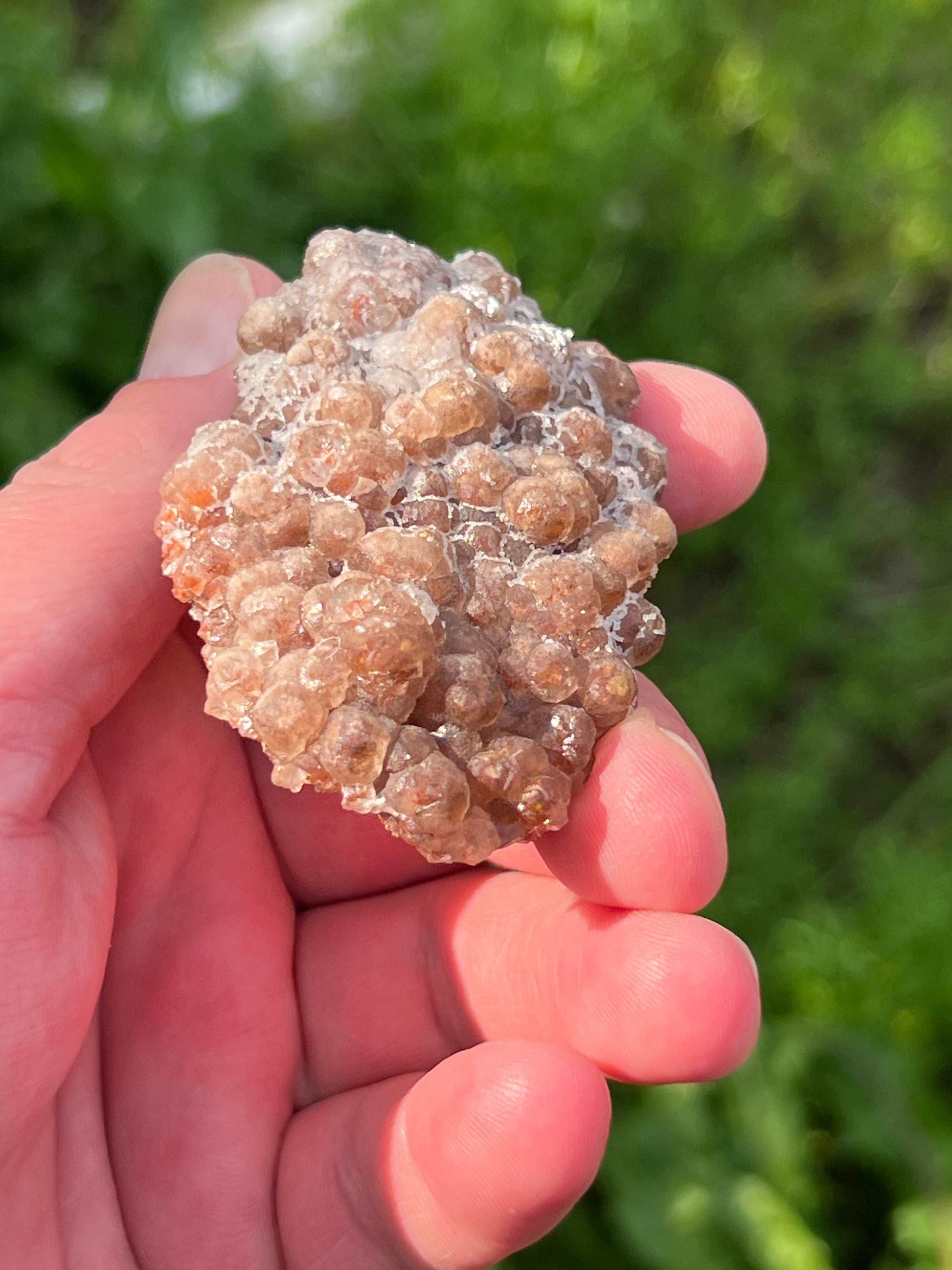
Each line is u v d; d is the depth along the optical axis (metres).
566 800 0.08
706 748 0.19
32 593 0.08
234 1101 0.10
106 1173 0.10
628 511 0.09
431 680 0.08
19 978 0.08
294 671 0.08
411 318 0.10
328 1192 0.10
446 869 0.11
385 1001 0.11
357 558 0.08
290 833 0.11
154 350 0.11
